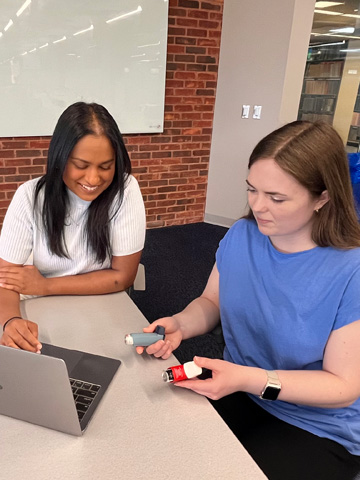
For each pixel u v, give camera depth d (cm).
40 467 60
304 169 76
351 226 86
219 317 112
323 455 84
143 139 323
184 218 372
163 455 64
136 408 73
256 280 96
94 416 71
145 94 307
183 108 331
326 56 347
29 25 254
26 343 86
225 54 325
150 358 87
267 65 306
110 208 119
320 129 79
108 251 125
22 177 290
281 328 90
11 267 112
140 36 289
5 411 70
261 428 91
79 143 99
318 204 83
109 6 271
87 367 83
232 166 350
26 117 275
